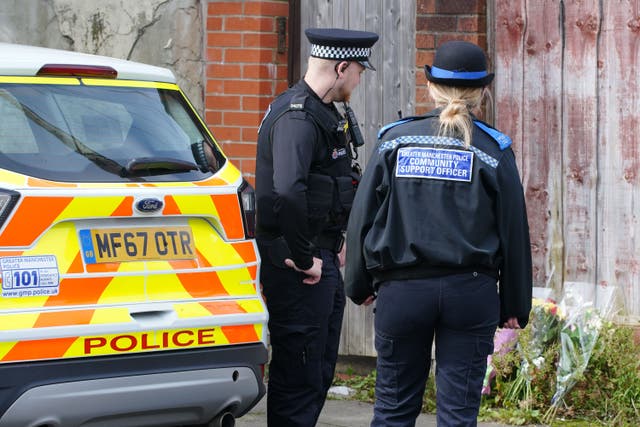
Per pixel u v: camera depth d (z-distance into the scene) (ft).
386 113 29.48
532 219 28.35
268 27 30.22
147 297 18.11
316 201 20.80
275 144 20.45
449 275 17.65
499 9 28.25
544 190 28.19
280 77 30.48
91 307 17.54
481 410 26.16
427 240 17.60
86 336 17.38
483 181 17.60
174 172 19.02
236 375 18.76
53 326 17.12
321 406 22.80
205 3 30.83
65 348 17.22
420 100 28.73
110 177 18.19
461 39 28.19
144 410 17.92
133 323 17.76
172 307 18.28
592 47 27.50
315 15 30.19
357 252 18.38
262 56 30.25
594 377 26.05
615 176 27.48
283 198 20.03
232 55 30.45
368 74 29.60
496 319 18.08
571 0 27.63
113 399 17.57
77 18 32.40
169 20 31.35
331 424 26.02
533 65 28.07
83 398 17.30
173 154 19.29
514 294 18.19
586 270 27.89
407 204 17.75
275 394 21.71
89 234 17.75
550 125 28.02
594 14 27.43
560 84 27.89
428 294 17.70
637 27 27.04
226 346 18.75
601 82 27.48
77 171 17.99
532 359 25.99
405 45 29.17
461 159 17.62
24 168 17.57
